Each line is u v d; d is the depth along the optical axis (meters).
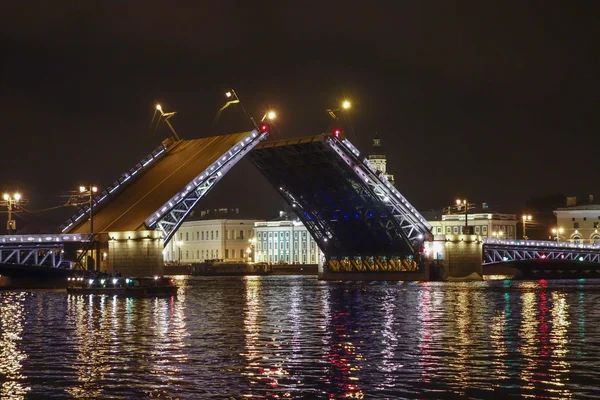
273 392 45.22
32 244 138.00
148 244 138.25
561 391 44.94
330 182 151.00
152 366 52.16
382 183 148.75
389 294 120.94
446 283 158.00
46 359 55.12
